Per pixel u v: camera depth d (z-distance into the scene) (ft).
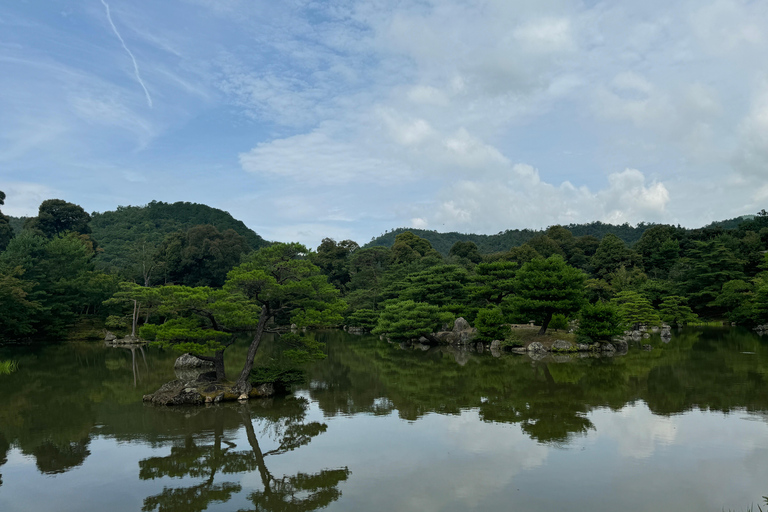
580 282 167.02
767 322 207.72
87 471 54.24
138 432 69.10
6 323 179.42
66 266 222.89
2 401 90.99
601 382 102.22
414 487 47.75
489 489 46.83
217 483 50.19
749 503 43.01
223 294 87.45
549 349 157.07
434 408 82.12
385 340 217.56
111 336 207.82
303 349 98.53
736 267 248.93
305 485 48.98
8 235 282.77
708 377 103.96
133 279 280.10
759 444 59.11
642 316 208.64
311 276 94.12
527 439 62.75
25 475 53.06
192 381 94.17
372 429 69.46
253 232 573.33
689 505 42.70
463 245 384.06
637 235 606.96
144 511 43.60
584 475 49.98
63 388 104.17
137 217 527.40
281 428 70.74
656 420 70.54
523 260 345.51
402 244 360.48
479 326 171.53
